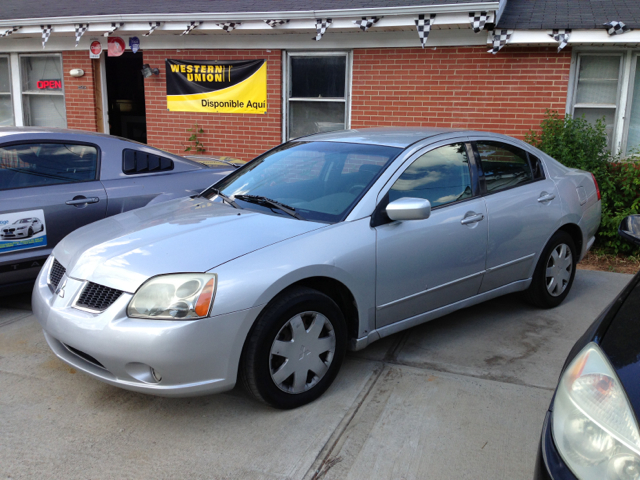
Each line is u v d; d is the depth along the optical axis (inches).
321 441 112.6
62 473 102.4
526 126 284.7
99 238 131.1
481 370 143.3
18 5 390.0
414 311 144.6
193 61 339.3
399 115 305.3
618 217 255.1
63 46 368.5
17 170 177.5
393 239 134.2
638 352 67.0
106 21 318.0
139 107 456.8
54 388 133.6
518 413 123.0
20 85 389.4
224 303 108.2
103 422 119.5
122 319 108.2
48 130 192.5
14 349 154.6
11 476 101.3
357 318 131.6
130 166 204.5
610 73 275.1
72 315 114.2
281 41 318.0
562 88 276.2
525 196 168.1
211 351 107.8
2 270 170.7
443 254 145.0
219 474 102.5
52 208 179.5
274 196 146.1
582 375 68.3
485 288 161.9
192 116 348.5
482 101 289.1
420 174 145.9
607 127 282.0
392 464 105.4
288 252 118.3
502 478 101.7
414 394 130.7
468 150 160.2
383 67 302.8
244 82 331.6
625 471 58.1
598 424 62.3
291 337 119.8
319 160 154.3
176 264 111.9
